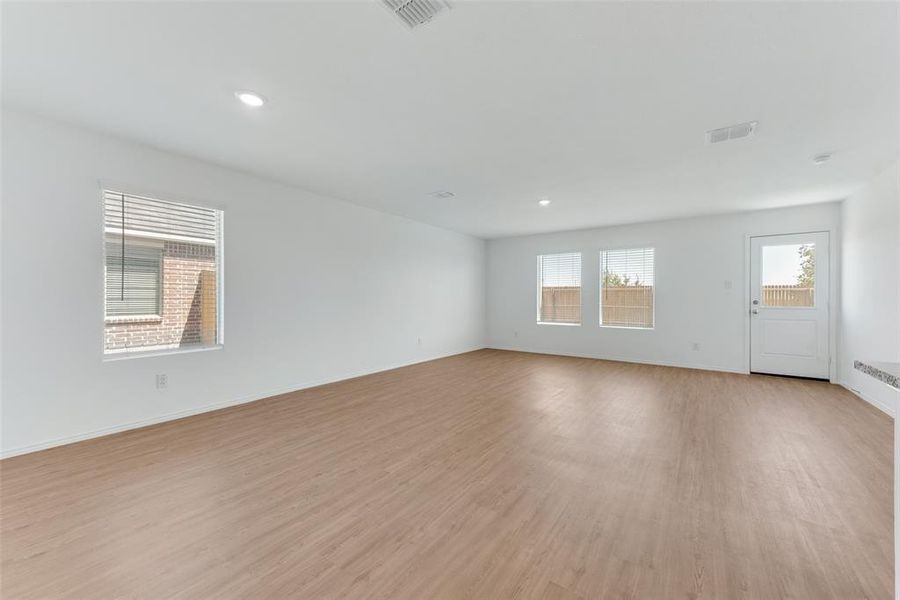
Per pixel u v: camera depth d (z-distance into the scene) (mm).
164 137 3012
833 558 1604
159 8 1621
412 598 1402
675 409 3711
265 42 1856
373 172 3799
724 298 5512
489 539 1746
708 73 2080
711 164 3465
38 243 2699
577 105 2445
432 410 3695
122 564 1570
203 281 3658
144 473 2377
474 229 6883
